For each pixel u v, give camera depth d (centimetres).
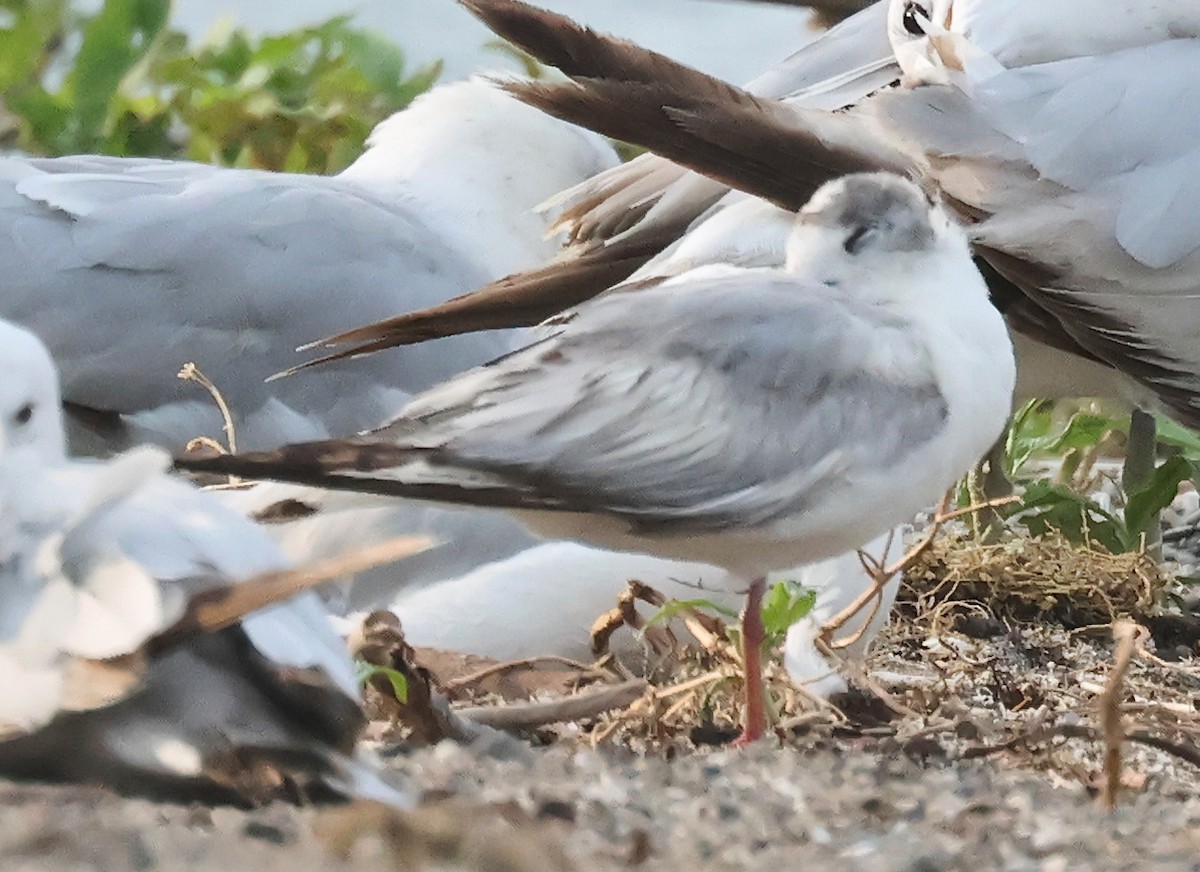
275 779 562
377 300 1082
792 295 777
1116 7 1136
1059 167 1078
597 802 650
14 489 587
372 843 546
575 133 1224
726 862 596
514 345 1107
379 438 721
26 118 1463
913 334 779
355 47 1584
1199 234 1080
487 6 932
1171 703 927
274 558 593
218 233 1066
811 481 752
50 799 566
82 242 1052
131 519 578
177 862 527
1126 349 1101
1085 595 1131
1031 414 1370
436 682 859
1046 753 784
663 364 750
